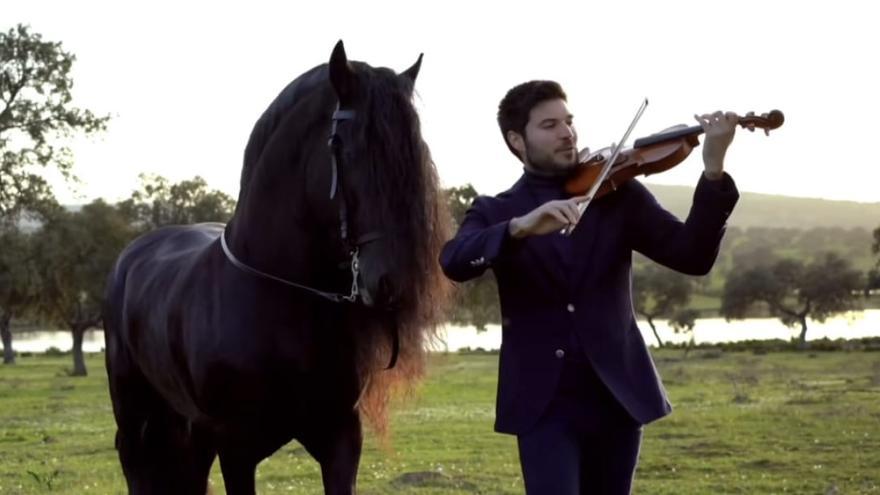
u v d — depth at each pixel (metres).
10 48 40.97
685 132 3.97
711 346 61.31
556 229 3.71
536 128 4.12
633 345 4.12
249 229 5.10
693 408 19.56
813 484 10.32
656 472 11.45
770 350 55.03
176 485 6.61
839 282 85.25
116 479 12.16
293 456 13.60
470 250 3.85
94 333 115.31
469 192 25.03
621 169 4.04
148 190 64.88
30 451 15.90
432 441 15.45
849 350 52.84
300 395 5.02
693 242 3.90
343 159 4.37
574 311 4.04
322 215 4.70
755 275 87.44
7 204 42.72
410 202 4.21
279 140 4.97
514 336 4.12
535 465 3.98
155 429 6.67
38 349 89.88
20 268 44.75
